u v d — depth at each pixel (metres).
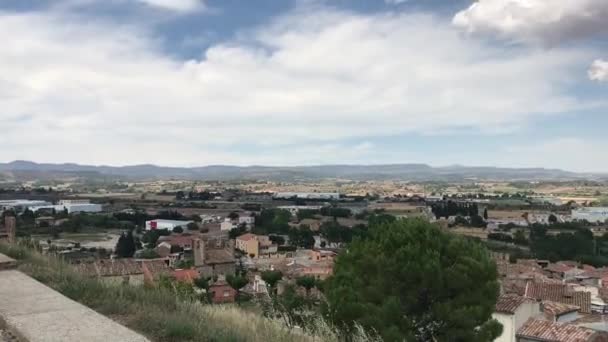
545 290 39.78
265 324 7.79
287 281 45.69
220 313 8.16
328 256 83.31
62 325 5.23
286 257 89.38
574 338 25.25
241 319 7.90
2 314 5.59
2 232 13.55
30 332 5.00
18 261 9.05
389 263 17.20
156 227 136.88
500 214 171.25
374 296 16.83
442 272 16.75
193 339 5.64
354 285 17.73
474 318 16.05
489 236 118.50
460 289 16.88
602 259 87.50
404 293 16.94
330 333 8.35
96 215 151.88
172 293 8.30
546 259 89.12
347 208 182.00
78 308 5.88
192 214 168.88
